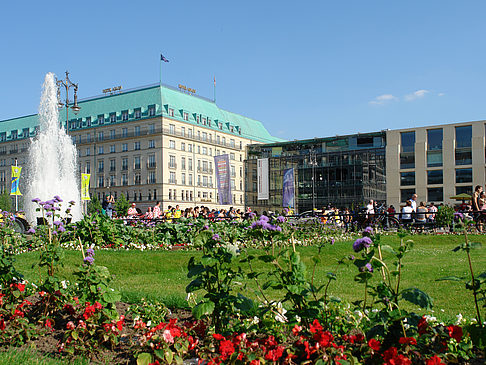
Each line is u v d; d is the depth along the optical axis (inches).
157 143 3619.6
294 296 191.5
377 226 863.7
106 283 227.5
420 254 558.6
